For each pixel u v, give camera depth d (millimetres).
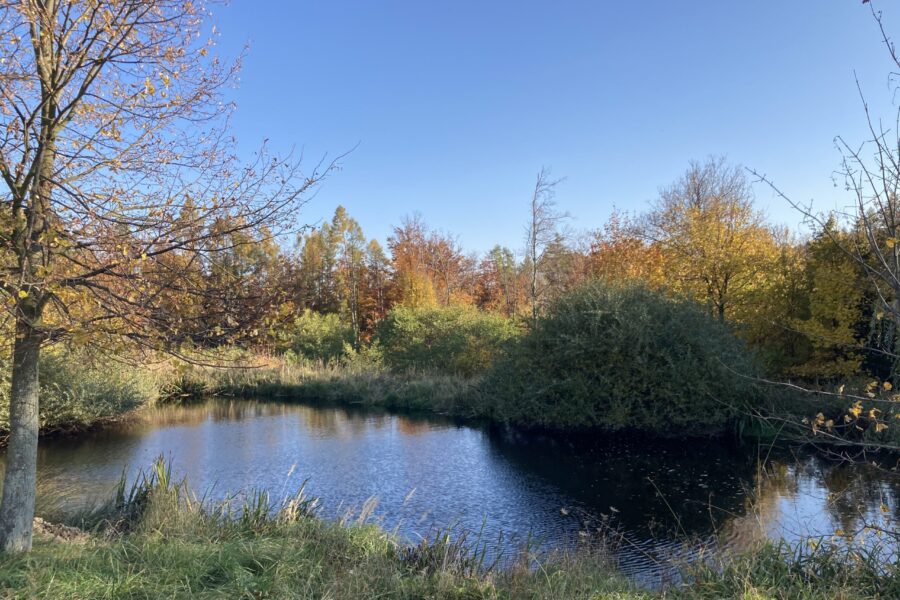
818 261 16875
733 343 15164
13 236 4605
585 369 15695
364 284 38406
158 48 4910
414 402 20594
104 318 4539
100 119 5062
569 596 4707
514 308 39000
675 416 14609
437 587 4762
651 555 7297
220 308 4883
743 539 7727
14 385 5027
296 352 29109
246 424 17562
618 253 24609
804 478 10719
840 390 5039
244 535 6090
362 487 10797
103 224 4641
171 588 4125
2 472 10930
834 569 5070
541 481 11188
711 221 19531
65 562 4441
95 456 13242
